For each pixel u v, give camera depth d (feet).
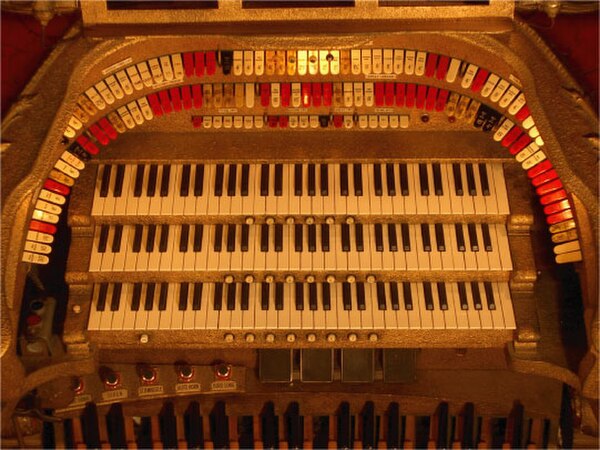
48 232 5.77
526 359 5.86
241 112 5.95
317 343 6.03
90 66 5.36
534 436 6.73
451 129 6.12
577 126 5.28
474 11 5.35
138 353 6.59
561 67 5.37
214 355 6.63
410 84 5.76
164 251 5.99
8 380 5.55
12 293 5.37
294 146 6.11
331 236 6.03
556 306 6.04
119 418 6.63
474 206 6.00
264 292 6.00
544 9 5.63
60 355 5.96
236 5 5.36
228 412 6.70
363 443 6.73
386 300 5.98
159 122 6.10
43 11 5.51
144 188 6.07
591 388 5.54
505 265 5.93
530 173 5.79
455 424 6.75
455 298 5.98
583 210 5.34
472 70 5.57
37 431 6.64
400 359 6.54
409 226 6.06
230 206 6.01
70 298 5.98
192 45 5.48
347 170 6.09
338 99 5.82
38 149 5.28
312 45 5.32
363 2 5.33
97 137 5.83
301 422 6.75
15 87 5.77
